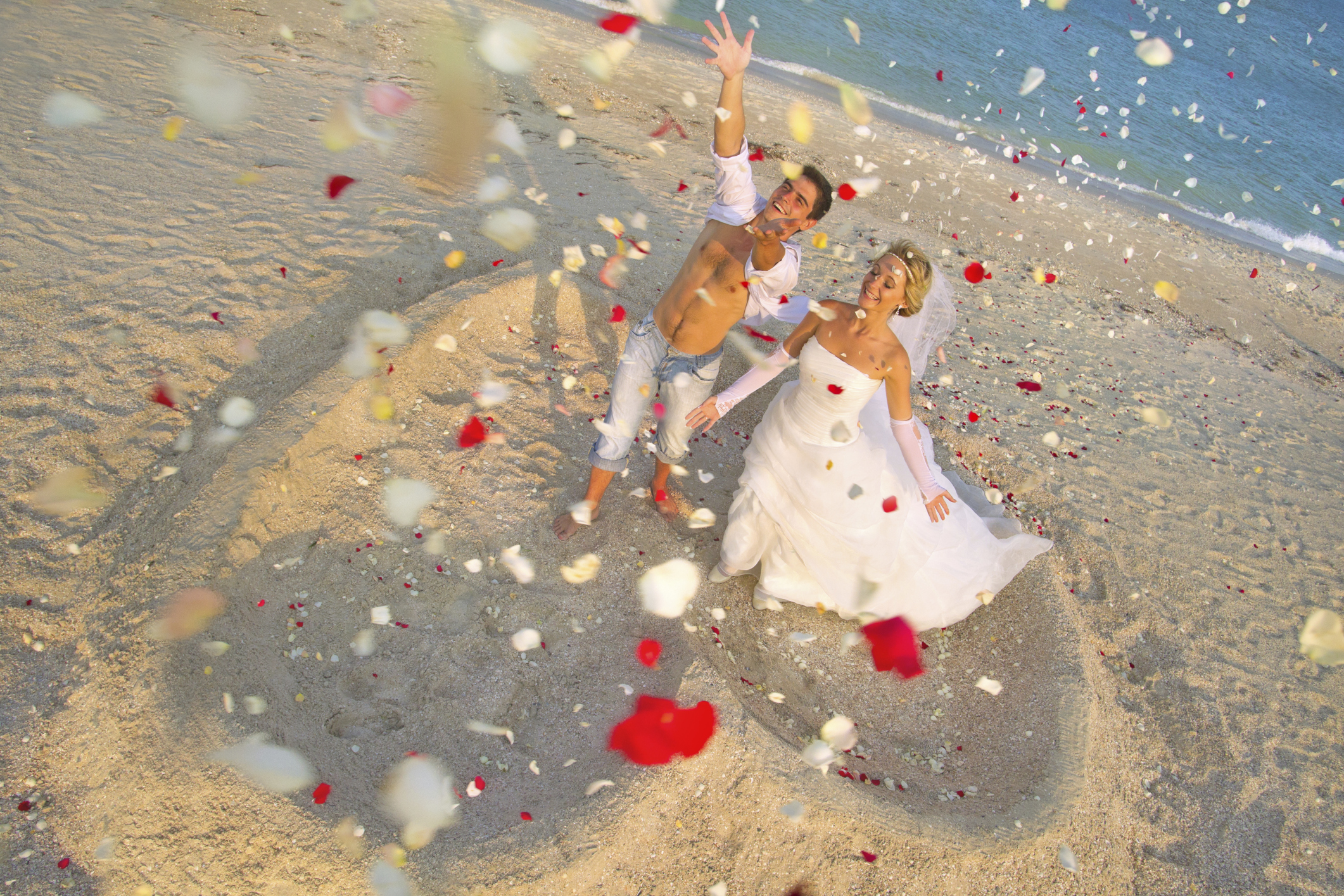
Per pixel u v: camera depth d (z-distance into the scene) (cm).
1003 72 1442
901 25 1530
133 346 357
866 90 1227
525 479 364
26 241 393
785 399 324
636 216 373
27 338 344
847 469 304
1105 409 532
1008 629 347
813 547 313
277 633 277
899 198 833
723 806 249
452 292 423
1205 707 337
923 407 470
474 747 262
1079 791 278
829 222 713
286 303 405
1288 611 400
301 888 207
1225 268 920
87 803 217
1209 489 477
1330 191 1359
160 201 450
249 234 445
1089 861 267
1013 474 444
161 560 267
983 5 1777
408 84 716
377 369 362
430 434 365
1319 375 701
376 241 471
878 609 321
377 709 266
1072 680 315
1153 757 313
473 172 589
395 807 224
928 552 320
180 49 648
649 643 287
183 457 322
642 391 325
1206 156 1358
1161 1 2208
